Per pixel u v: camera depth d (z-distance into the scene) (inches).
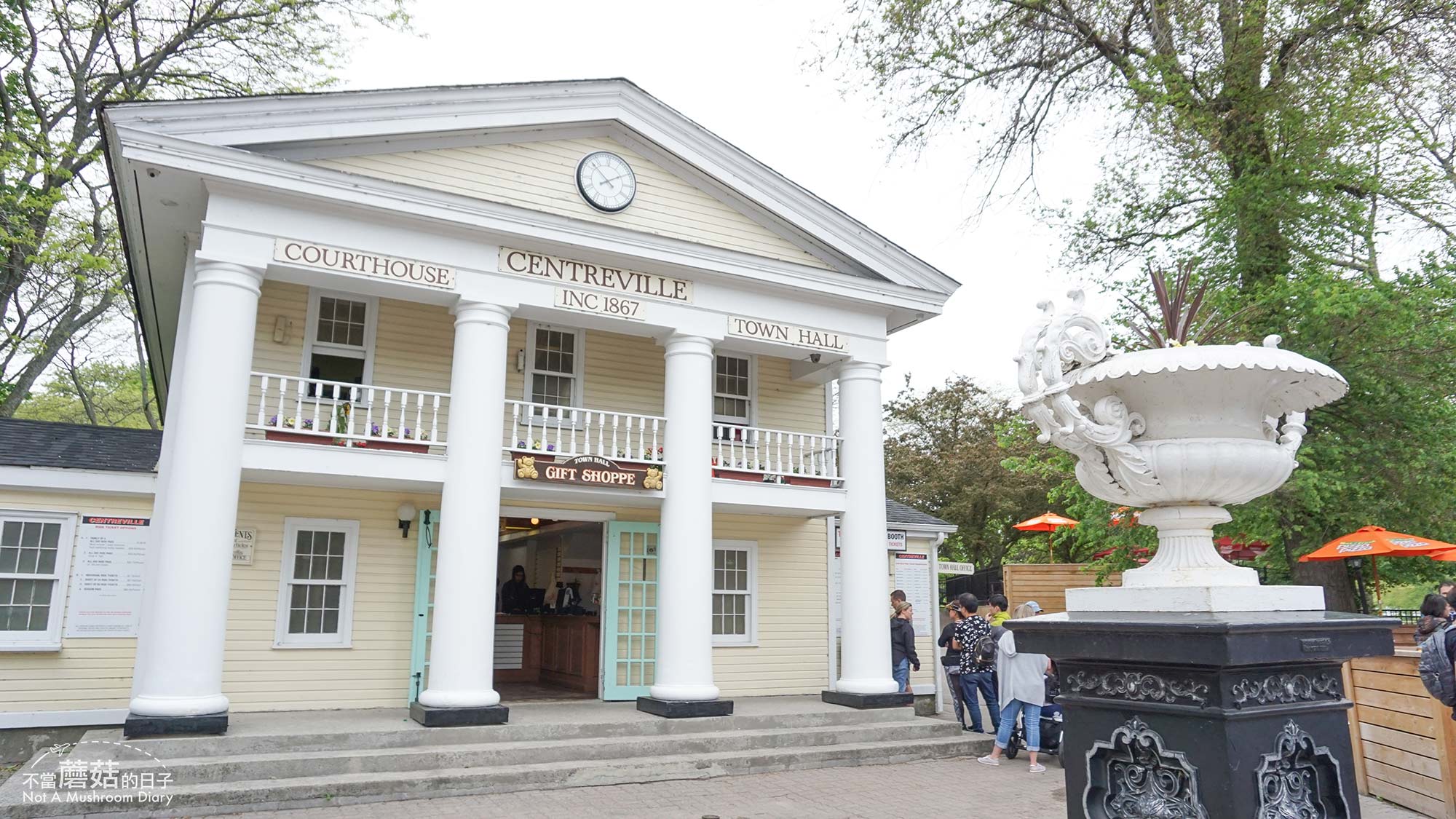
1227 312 540.7
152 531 433.4
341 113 453.4
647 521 572.1
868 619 537.0
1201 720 122.1
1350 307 493.4
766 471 546.9
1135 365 136.3
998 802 369.4
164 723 370.6
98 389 1360.7
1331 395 145.3
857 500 553.9
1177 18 573.0
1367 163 579.5
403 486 480.4
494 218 463.2
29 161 719.1
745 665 597.6
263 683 468.1
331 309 514.3
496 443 453.7
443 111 479.5
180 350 456.1
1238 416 141.9
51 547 438.6
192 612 382.0
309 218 434.3
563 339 576.1
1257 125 582.9
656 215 541.0
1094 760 135.6
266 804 345.1
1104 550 717.9
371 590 500.7
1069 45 623.5
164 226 466.0
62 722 426.9
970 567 687.1
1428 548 517.7
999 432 612.7
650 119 534.6
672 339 518.3
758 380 637.9
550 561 775.7
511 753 402.6
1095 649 133.2
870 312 577.9
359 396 510.3
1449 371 538.6
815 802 371.2
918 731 496.4
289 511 486.6
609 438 574.2
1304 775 126.7
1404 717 340.5
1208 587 131.3
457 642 428.8
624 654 549.3
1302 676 129.0
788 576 624.7
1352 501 555.2
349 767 376.2
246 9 845.8
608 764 404.5
